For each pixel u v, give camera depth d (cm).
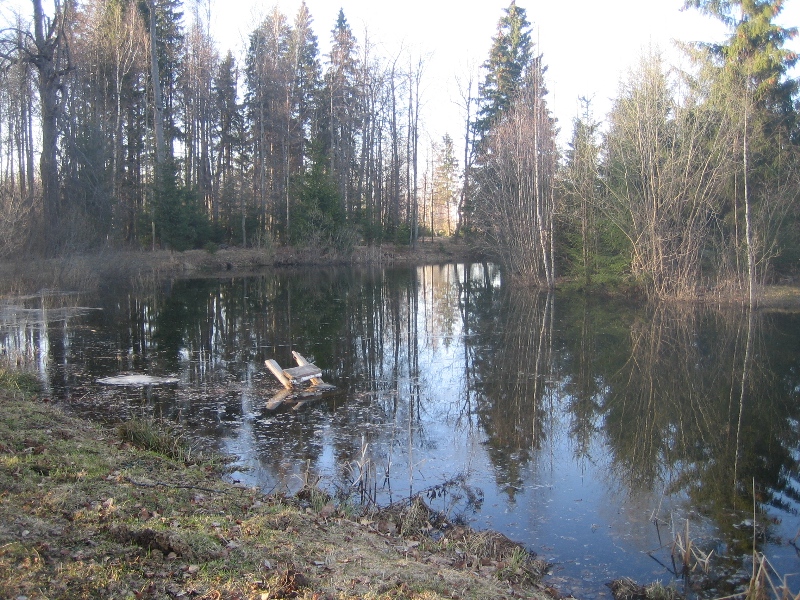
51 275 2283
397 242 4306
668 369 1270
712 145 2162
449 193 5947
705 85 2236
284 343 1475
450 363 1310
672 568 527
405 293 2542
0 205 2119
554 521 613
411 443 818
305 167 4244
